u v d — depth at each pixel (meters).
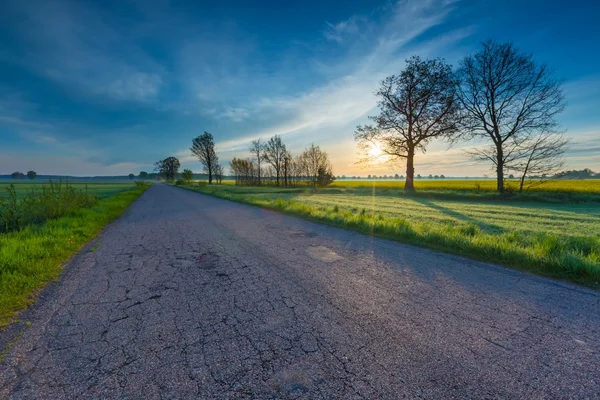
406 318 3.03
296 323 2.96
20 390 2.03
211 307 3.37
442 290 3.78
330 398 1.93
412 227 7.75
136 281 4.27
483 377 2.10
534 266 4.60
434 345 2.52
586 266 4.10
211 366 2.28
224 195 24.53
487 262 5.02
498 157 22.39
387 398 1.91
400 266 4.85
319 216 10.40
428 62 24.50
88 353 2.47
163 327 2.91
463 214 12.67
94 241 7.04
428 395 1.93
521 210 14.23
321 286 3.98
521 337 2.63
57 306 3.41
